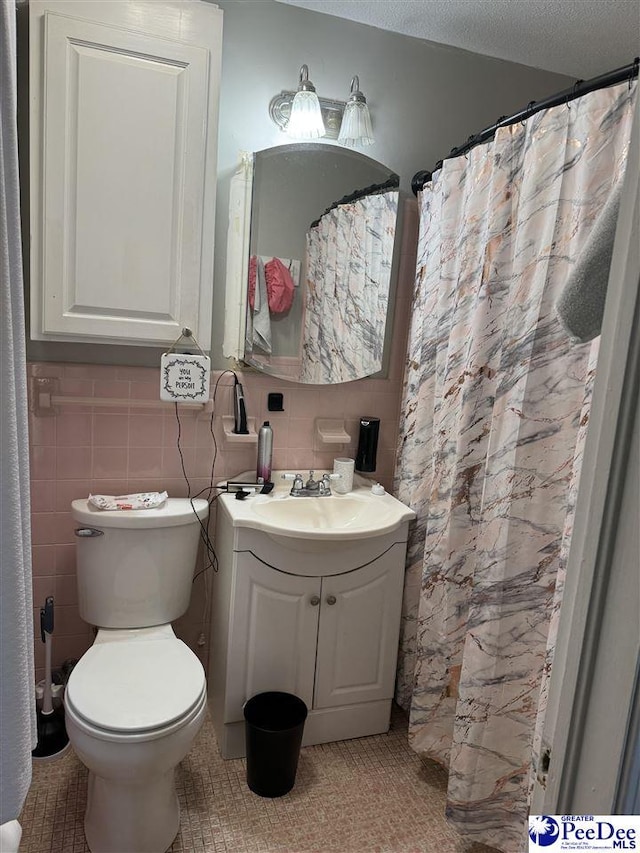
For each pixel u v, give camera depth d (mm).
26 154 1744
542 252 1386
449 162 1841
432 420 2012
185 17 1685
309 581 1905
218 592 2064
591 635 522
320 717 2020
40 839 1589
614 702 507
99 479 2014
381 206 2213
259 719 1907
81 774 1824
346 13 2041
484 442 1673
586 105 1293
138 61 1657
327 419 2273
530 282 1426
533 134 1417
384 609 2035
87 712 1435
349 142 2137
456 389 1774
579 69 2379
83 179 1662
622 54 2244
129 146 1685
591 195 1288
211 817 1703
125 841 1522
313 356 2199
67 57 1597
